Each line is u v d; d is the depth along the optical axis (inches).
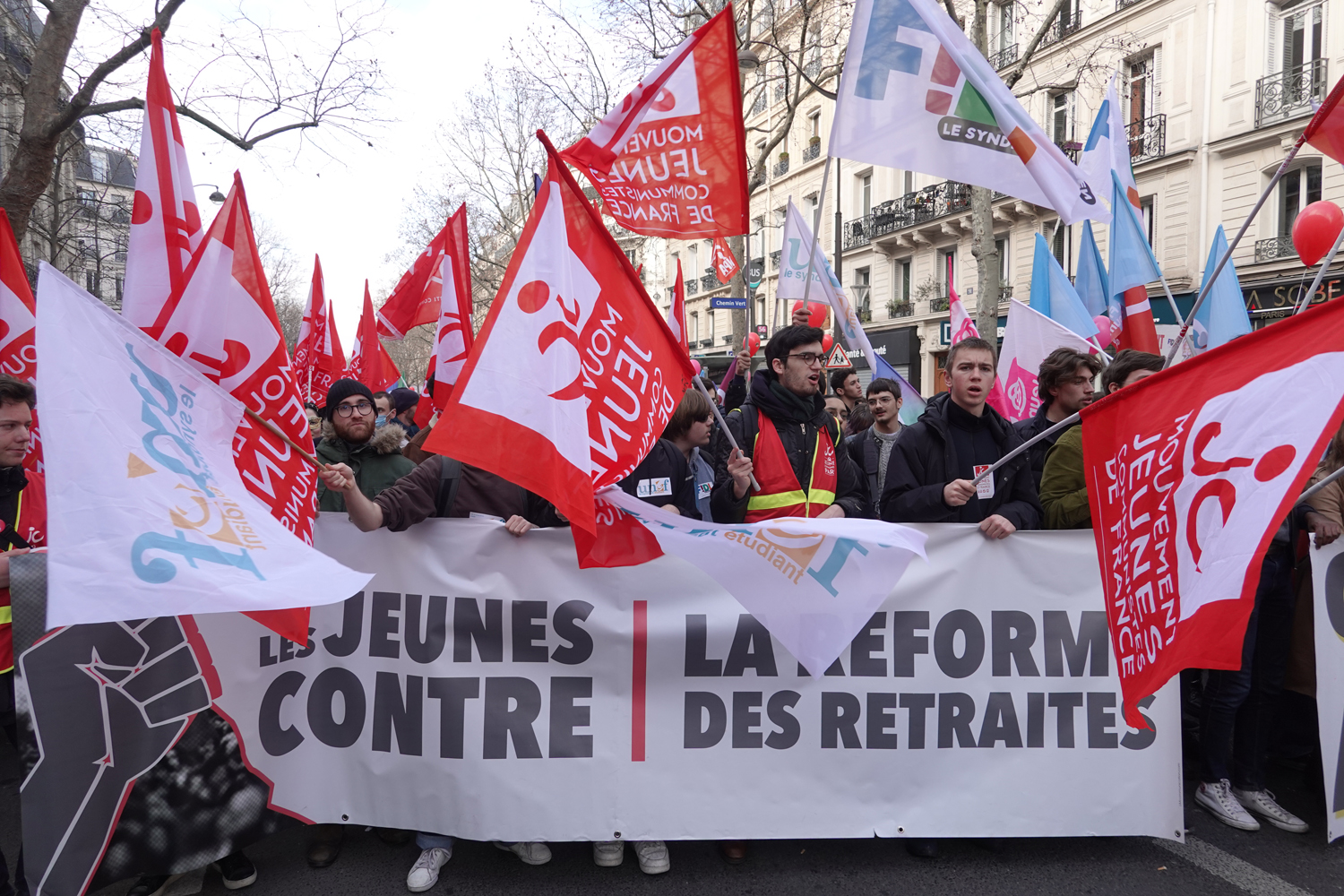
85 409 90.2
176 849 119.6
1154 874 126.8
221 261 123.3
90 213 781.9
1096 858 131.8
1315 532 137.0
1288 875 126.7
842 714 132.4
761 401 155.9
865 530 128.6
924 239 1076.5
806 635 129.9
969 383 147.2
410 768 131.3
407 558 133.8
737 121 147.1
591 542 128.4
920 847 132.2
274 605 87.9
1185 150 756.6
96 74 357.4
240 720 126.0
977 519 146.6
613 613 131.7
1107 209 155.7
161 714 119.6
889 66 159.9
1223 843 136.4
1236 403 100.0
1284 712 161.6
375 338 371.6
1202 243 755.4
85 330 94.0
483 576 132.7
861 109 161.8
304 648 132.3
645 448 123.6
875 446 237.6
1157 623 103.0
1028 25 874.8
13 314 153.9
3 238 153.6
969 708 133.4
